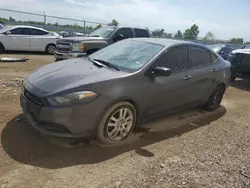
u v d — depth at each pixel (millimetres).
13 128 3510
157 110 3875
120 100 3232
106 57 4121
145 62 3650
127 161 3006
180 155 3279
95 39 8180
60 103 2850
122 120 3381
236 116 5215
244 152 3543
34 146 3107
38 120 2955
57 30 21844
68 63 4023
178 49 4191
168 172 2842
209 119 4852
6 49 11875
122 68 3590
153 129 4062
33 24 20469
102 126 3148
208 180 2770
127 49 4195
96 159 2980
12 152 2922
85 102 2922
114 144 3395
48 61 10531
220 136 4051
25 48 12328
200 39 33469
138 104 3475
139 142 3547
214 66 4934
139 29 10086
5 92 5156
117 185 2529
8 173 2541
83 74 3303
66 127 2898
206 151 3465
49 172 2635
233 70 8516
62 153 3027
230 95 7133
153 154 3242
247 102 6477
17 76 7012
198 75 4449
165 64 3873
